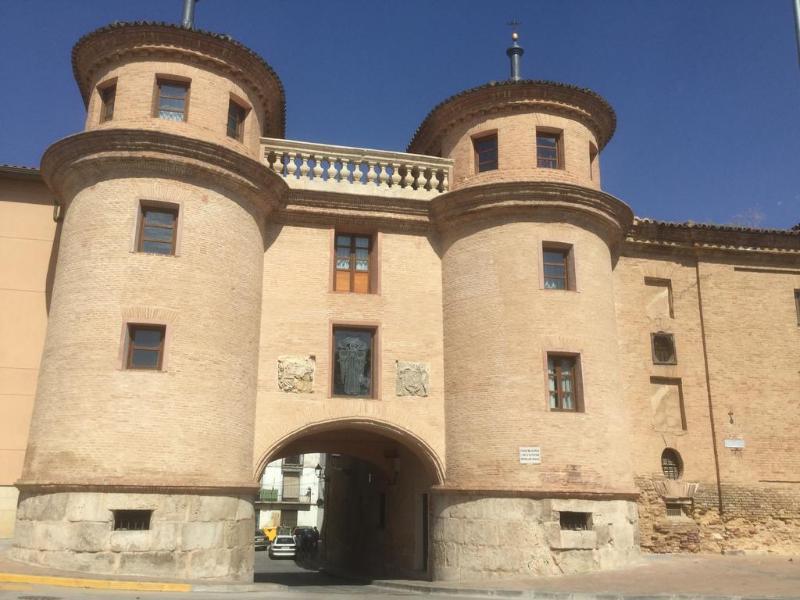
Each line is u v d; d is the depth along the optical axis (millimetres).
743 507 23594
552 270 21891
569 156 22875
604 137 24828
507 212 21875
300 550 46531
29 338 22156
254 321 20672
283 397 20766
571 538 19359
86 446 17391
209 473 18219
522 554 19219
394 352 21922
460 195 21922
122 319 18312
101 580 15383
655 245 25359
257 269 21141
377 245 22828
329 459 38562
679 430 23984
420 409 21594
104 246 18812
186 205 19531
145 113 20125
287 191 21781
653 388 24297
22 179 23156
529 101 22969
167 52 20688
